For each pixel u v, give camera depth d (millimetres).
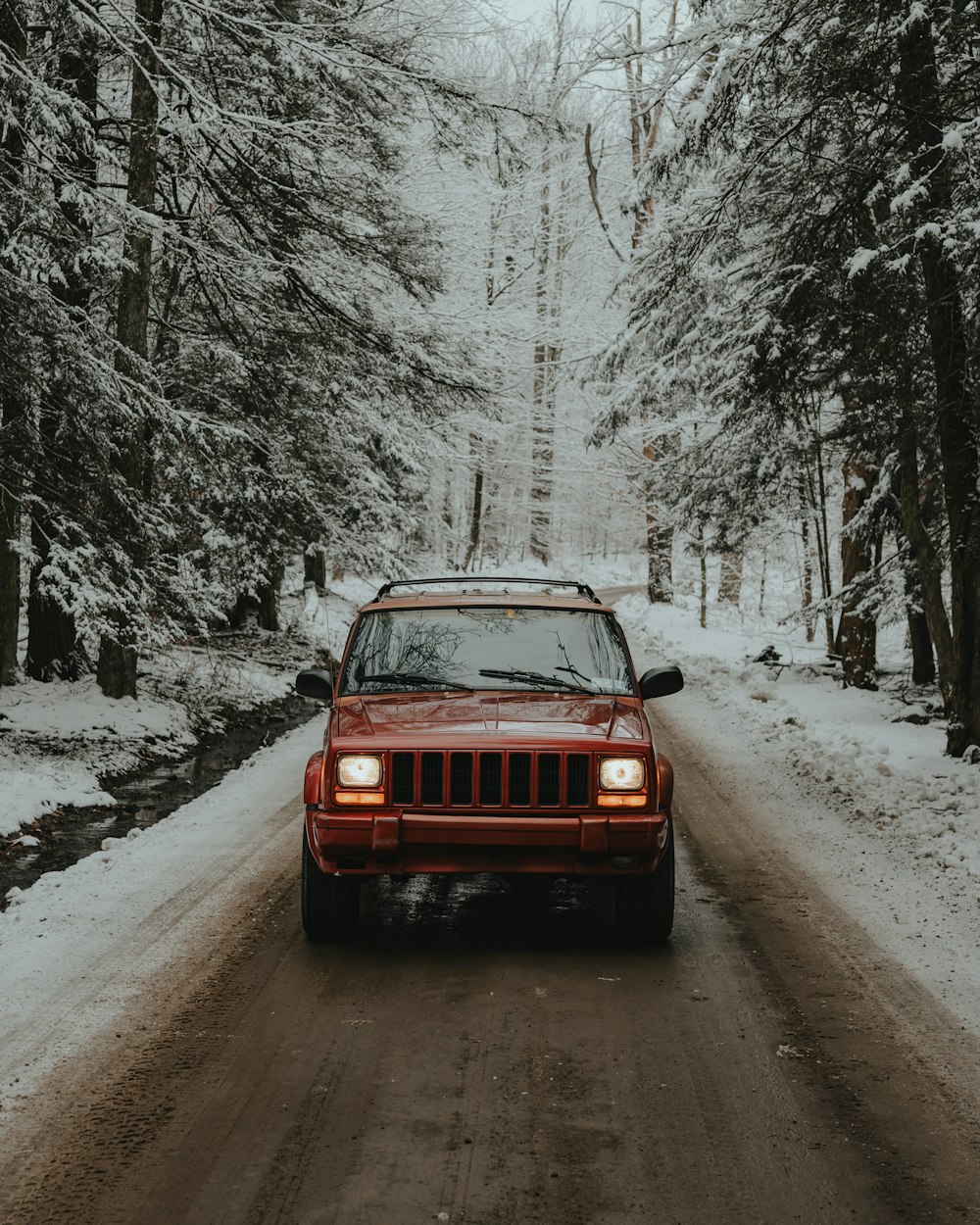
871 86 9398
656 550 35969
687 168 11906
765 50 9641
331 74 13656
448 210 26562
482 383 17766
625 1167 3658
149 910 6699
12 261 9938
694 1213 3379
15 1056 4535
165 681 16531
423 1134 3883
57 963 5707
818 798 10664
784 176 11641
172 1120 3980
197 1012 5047
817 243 10570
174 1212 3375
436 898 7242
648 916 6000
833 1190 3520
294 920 6570
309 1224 3318
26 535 13977
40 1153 3734
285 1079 4332
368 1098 4168
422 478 25109
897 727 14758
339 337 16453
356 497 22172
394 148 15703
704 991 5371
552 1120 3990
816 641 35938
